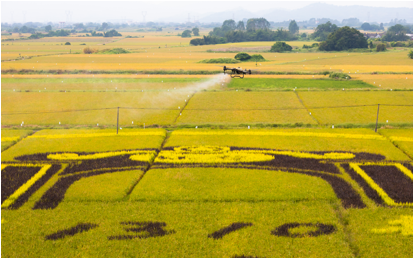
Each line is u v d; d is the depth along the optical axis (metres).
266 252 29.41
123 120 67.81
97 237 31.23
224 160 47.03
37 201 36.75
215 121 67.06
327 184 40.28
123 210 35.34
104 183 40.62
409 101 78.56
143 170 44.41
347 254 29.08
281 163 46.22
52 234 31.56
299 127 63.50
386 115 69.12
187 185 40.16
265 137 57.19
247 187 39.69
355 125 63.47
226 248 29.88
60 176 42.41
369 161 46.62
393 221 33.09
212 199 37.25
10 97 85.50
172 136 57.94
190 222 33.38
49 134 59.12
